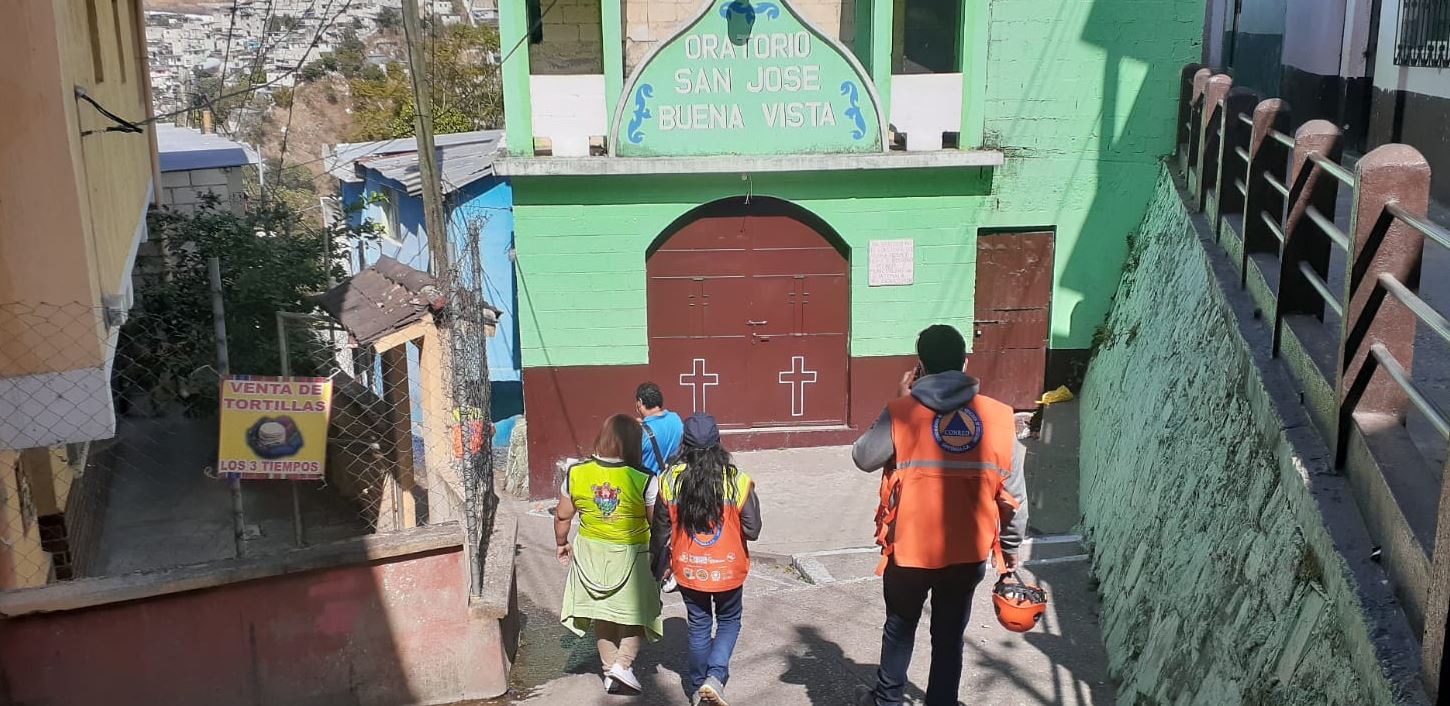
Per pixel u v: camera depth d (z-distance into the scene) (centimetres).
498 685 618
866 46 1284
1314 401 478
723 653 561
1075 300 1243
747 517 552
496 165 1157
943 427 450
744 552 557
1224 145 793
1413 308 354
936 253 1230
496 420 1586
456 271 705
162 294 1224
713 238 1226
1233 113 791
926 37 1300
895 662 486
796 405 1272
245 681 578
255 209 1479
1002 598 459
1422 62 1115
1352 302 418
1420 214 402
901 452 453
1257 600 453
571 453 1254
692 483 543
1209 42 1463
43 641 544
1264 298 611
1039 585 771
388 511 896
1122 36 1184
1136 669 581
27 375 564
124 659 557
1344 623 364
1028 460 1132
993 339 1265
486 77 3189
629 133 1172
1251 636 445
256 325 1253
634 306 1224
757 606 737
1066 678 616
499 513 723
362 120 3500
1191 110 1039
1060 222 1227
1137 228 1224
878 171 1202
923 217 1220
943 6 1292
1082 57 1188
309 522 1072
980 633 680
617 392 1245
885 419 459
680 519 549
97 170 657
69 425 573
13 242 553
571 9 1351
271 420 609
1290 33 1680
